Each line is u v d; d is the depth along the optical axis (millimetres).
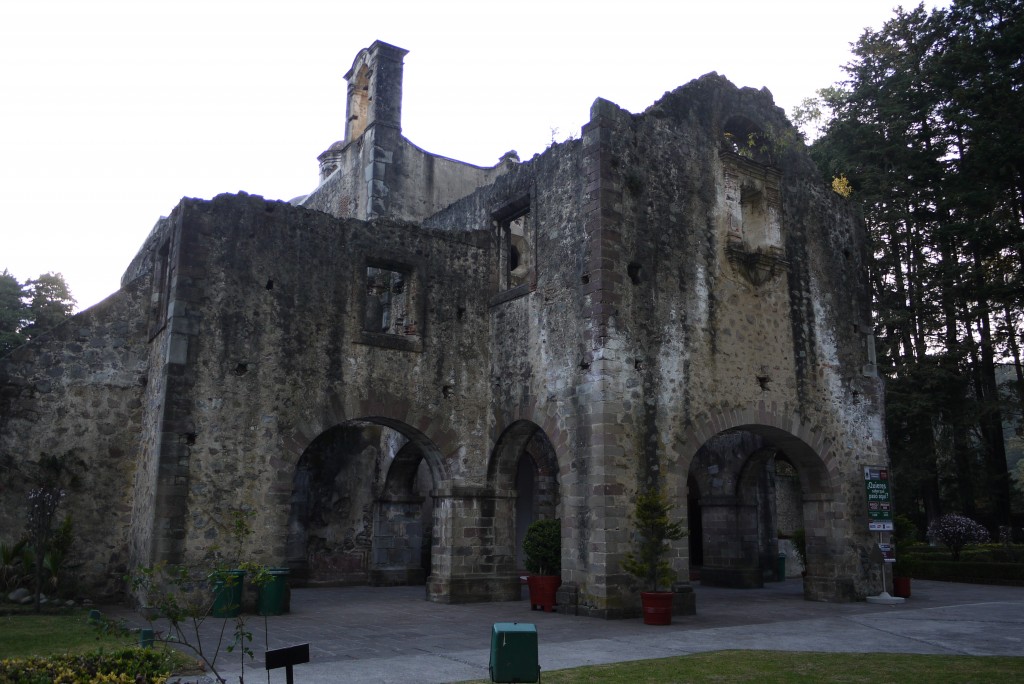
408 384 15281
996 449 26250
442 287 16125
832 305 17016
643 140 14648
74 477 13695
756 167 16219
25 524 13391
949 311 25531
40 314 29516
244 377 13484
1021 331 26062
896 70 28828
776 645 9852
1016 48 26312
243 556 12875
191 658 8055
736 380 14906
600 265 13477
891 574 16359
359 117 24328
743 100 16703
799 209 16969
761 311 15672
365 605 14352
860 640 10305
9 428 13492
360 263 15188
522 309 15492
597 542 12633
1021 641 10234
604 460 12781
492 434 15867
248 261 13930
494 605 14422
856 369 17125
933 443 25297
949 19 28062
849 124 28359
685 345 14312
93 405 14188
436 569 15289
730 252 15359
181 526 12445
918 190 26938
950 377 24547
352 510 19266
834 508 15891
